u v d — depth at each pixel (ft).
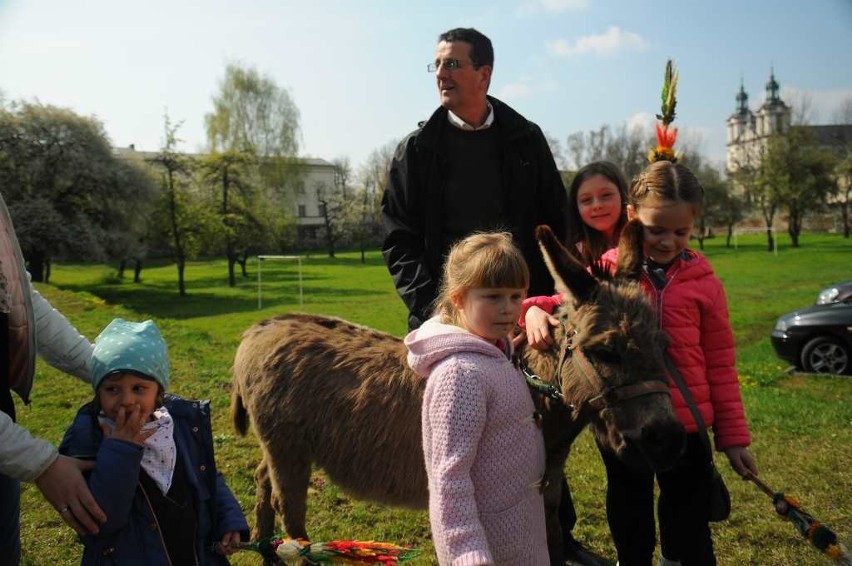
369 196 221.25
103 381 7.07
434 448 6.94
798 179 167.02
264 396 11.35
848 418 22.34
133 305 92.32
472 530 6.58
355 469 10.77
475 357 7.11
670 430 7.36
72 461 6.89
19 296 7.70
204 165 128.57
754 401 25.12
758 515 14.78
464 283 7.29
